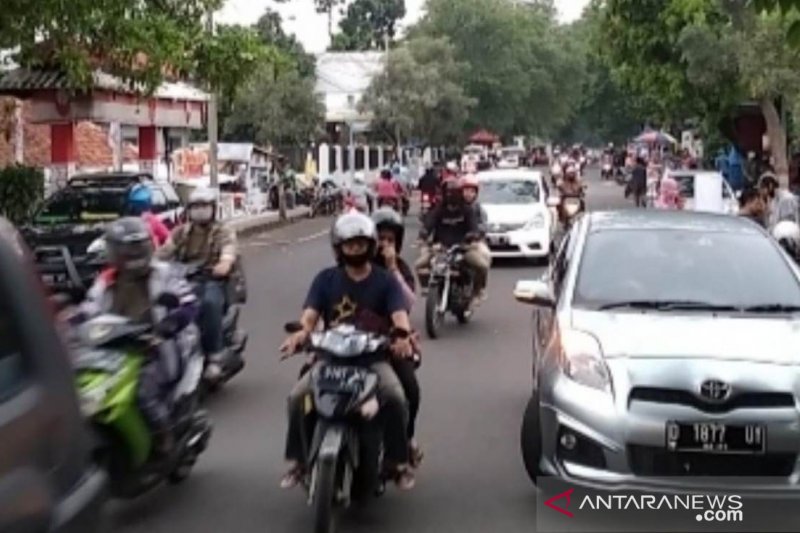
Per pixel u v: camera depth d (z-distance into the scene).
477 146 75.06
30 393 4.24
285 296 19.61
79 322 7.45
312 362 7.19
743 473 6.80
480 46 75.69
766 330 7.38
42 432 4.25
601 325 7.45
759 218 15.91
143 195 19.08
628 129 106.38
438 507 7.73
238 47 22.58
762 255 8.30
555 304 8.19
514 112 78.50
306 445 7.17
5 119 27.31
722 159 43.41
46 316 4.48
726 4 27.44
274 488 8.23
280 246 31.16
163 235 14.12
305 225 40.66
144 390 7.09
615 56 37.94
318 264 25.59
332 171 58.47
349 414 6.83
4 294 4.29
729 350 7.07
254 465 8.82
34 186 22.97
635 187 44.12
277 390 11.59
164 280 8.03
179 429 7.78
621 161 78.12
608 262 8.23
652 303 7.87
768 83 26.92
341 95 76.44
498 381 12.08
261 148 53.09
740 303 7.87
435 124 65.06
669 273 8.11
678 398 6.88
